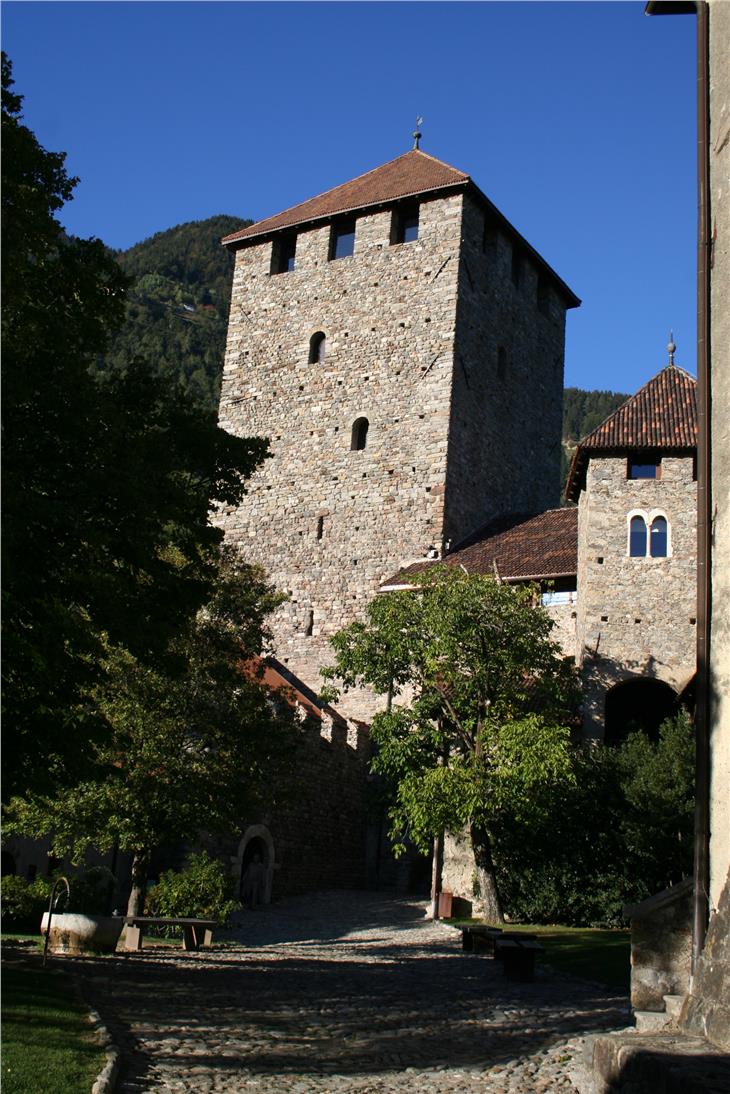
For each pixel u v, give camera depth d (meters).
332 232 49.34
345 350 46.94
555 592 34.81
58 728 13.87
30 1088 8.28
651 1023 11.42
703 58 13.27
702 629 11.95
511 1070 10.38
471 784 24.06
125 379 17.45
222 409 49.78
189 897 24.58
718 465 12.02
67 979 14.09
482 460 45.50
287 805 27.56
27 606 12.70
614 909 25.23
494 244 48.16
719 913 10.37
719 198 12.62
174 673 15.84
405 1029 12.33
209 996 13.91
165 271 161.50
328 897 33.44
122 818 22.12
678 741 26.36
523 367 49.75
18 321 13.44
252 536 46.91
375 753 39.50
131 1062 9.70
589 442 31.67
